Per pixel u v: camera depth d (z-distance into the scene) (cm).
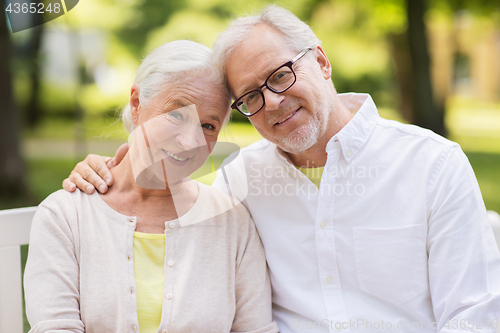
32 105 1056
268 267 187
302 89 171
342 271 176
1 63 667
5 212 181
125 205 176
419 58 966
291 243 182
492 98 1830
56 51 1052
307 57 176
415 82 980
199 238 175
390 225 174
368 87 1362
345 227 176
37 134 1063
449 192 170
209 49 179
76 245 165
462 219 166
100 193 178
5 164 683
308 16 1156
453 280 164
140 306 163
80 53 1090
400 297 172
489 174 815
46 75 1062
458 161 173
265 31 174
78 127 986
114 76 1173
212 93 174
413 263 171
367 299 175
